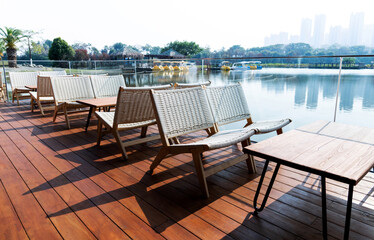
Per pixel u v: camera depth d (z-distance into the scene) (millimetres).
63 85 4211
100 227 1607
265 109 6000
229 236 1507
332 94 5699
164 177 2289
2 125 4199
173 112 2182
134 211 1773
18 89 6074
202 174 1909
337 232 1519
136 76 6180
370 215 1679
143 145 3164
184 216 1708
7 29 18000
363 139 1644
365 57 2986
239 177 2258
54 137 3521
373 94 5535
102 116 3014
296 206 1789
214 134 2385
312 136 1715
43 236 1529
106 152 2934
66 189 2090
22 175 2354
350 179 1095
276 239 1478
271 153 1398
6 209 1810
